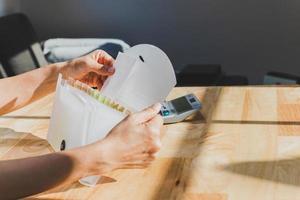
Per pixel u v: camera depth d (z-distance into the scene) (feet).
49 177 3.31
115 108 3.96
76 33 12.92
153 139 3.61
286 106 5.16
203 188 3.62
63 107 4.20
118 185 3.74
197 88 5.97
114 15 12.82
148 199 3.52
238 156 4.09
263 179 3.70
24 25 10.57
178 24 12.70
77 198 3.59
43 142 4.63
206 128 4.71
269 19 12.35
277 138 4.39
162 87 4.53
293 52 12.41
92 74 4.98
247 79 11.60
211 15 12.55
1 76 9.43
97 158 3.43
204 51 12.76
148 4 12.67
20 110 5.47
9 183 3.23
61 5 12.87
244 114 5.00
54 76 5.09
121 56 4.77
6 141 4.68
